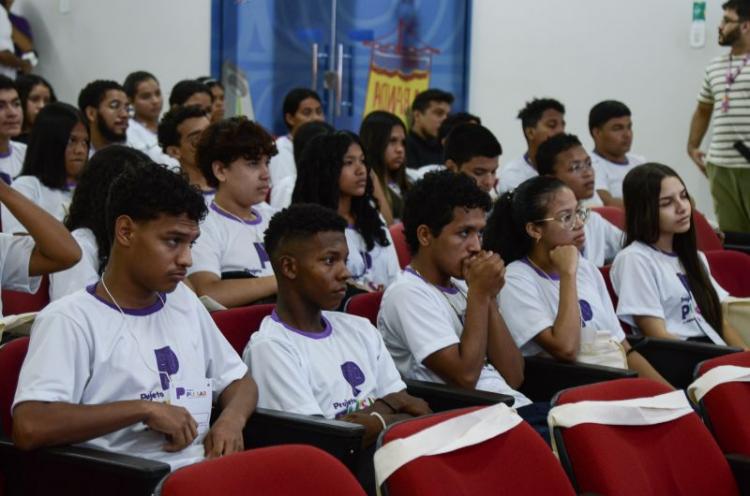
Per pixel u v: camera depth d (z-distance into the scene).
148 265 2.01
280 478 1.52
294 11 6.59
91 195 2.82
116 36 6.96
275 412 2.14
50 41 7.22
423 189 2.76
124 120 5.07
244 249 3.23
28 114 5.37
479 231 2.80
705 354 3.11
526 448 1.80
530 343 3.02
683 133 6.06
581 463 1.91
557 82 6.37
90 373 2.00
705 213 6.04
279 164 5.20
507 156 6.55
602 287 3.25
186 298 2.19
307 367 2.34
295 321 2.40
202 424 2.11
